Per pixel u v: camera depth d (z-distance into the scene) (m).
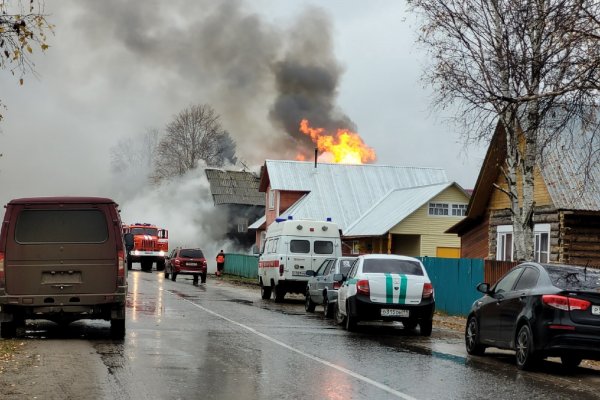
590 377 12.52
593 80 14.36
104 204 15.94
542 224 26.70
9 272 15.56
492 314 14.34
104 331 17.83
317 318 23.06
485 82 21.84
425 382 11.24
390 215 47.38
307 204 54.97
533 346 12.65
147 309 24.34
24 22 10.82
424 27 22.53
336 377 11.49
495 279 23.77
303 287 30.42
